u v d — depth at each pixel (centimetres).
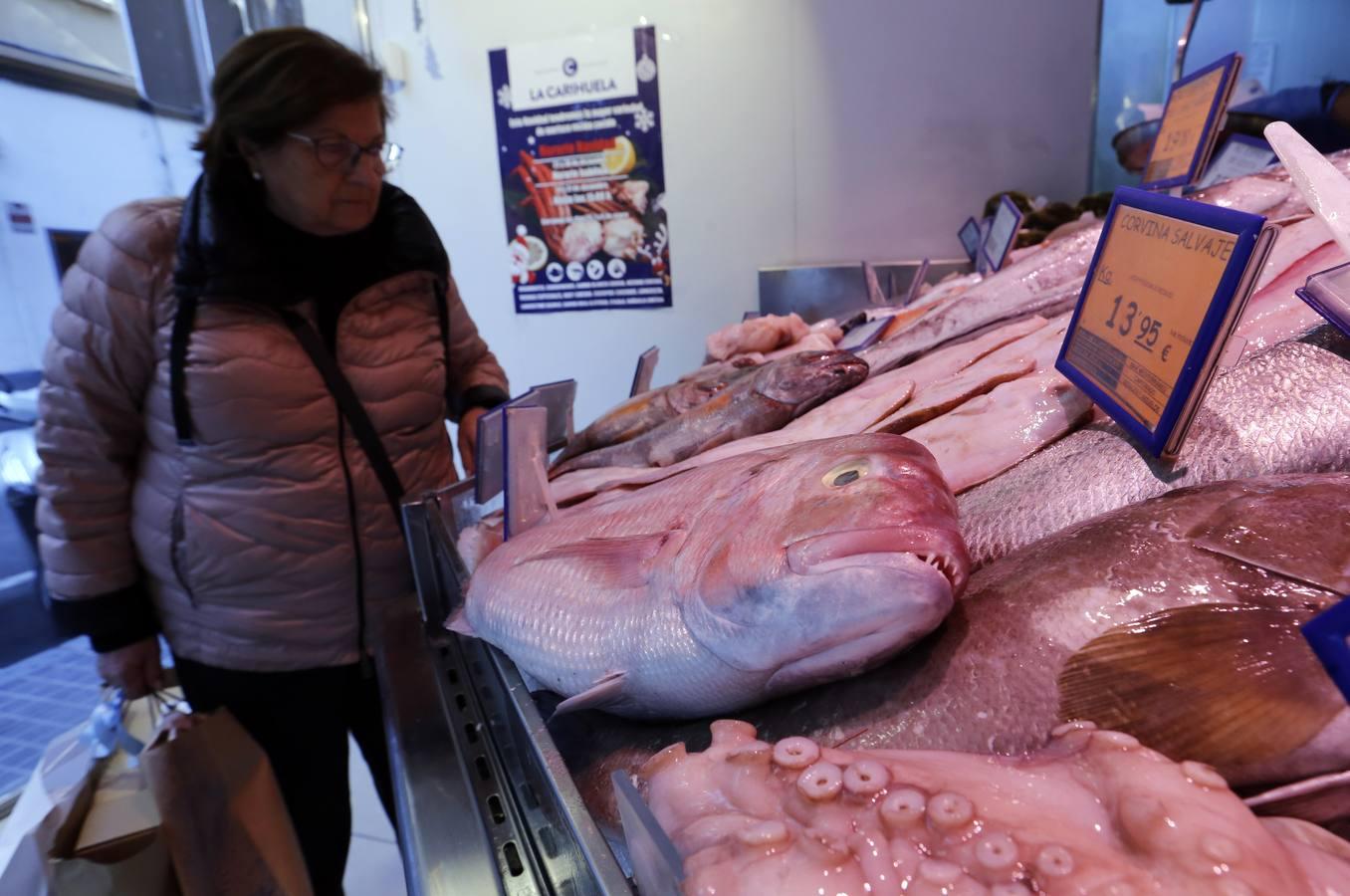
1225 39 246
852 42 252
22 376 236
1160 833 30
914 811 32
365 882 171
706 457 85
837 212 269
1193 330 55
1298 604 43
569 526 66
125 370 117
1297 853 31
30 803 138
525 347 312
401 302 134
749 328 145
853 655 45
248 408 118
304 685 136
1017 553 55
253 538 124
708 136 270
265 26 275
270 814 120
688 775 39
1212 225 53
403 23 282
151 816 113
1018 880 29
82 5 248
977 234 210
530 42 273
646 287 291
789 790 36
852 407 87
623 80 269
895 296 249
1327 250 80
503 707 67
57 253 241
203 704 137
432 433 143
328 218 115
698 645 50
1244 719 40
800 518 46
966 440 72
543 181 288
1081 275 112
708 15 258
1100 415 71
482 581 67
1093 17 237
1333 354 64
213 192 110
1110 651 45
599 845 39
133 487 127
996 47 245
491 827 58
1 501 231
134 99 265
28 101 236
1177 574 46
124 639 129
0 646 238
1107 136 263
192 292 112
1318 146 171
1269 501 49
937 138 256
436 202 302
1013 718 45
